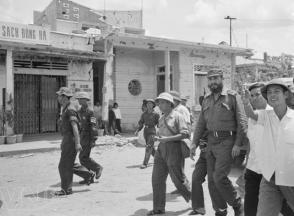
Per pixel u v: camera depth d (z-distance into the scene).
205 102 5.32
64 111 6.95
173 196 6.82
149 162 10.91
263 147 3.70
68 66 17.27
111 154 12.58
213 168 5.12
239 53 22.19
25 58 16.09
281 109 3.59
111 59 17.66
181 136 5.56
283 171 3.52
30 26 15.10
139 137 10.12
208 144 5.17
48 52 15.67
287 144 3.51
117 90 19.62
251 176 4.48
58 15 27.00
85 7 28.31
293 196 3.59
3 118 14.60
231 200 4.99
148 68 20.80
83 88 17.67
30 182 8.31
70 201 6.57
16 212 5.91
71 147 6.97
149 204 6.32
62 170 7.04
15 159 11.69
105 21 28.19
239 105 4.94
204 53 21.03
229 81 22.06
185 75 20.27
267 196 3.71
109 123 17.55
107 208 6.10
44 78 17.19
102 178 8.60
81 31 19.75
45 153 12.77
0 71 15.42
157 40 18.08
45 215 5.73
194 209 5.52
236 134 4.96
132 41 17.94
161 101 5.74
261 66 33.16
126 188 7.57
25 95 16.77
